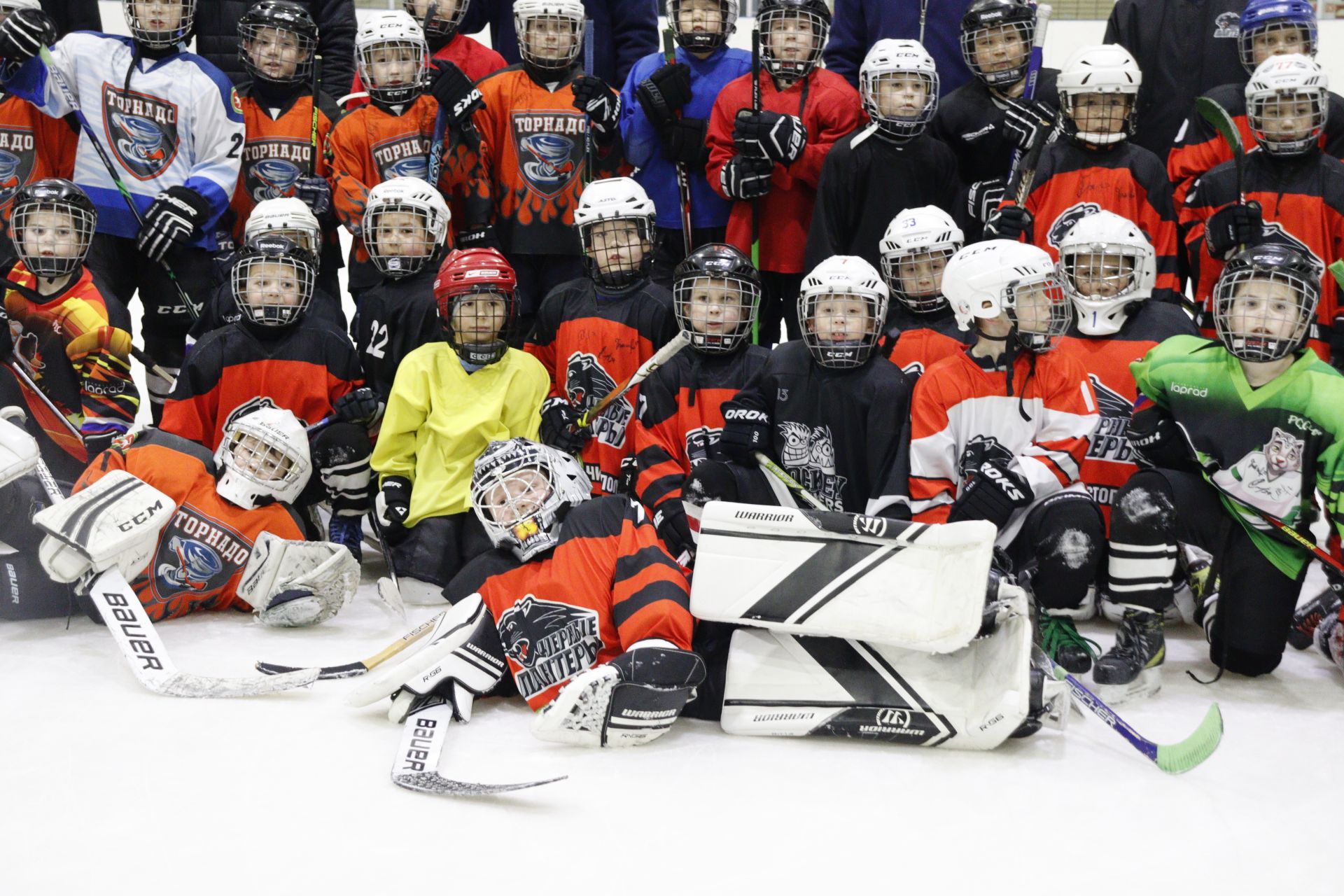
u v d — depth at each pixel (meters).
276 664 3.48
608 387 4.61
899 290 4.38
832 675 3.12
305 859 2.46
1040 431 3.75
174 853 2.47
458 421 4.33
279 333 4.50
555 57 5.16
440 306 4.36
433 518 4.30
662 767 2.94
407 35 4.95
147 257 5.23
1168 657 3.84
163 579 3.88
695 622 3.34
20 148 5.28
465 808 2.69
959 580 3.00
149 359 4.77
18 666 3.54
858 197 4.90
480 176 5.22
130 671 3.52
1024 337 3.68
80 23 6.14
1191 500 3.72
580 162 5.23
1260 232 4.31
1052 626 3.67
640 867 2.43
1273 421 3.52
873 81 4.73
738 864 2.45
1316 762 3.00
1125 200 4.72
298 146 5.39
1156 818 2.68
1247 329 3.41
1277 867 2.46
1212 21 5.32
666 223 5.35
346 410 4.42
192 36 5.70
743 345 4.31
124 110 5.12
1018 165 4.53
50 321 4.54
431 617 4.14
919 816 2.68
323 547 3.93
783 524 3.15
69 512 3.51
